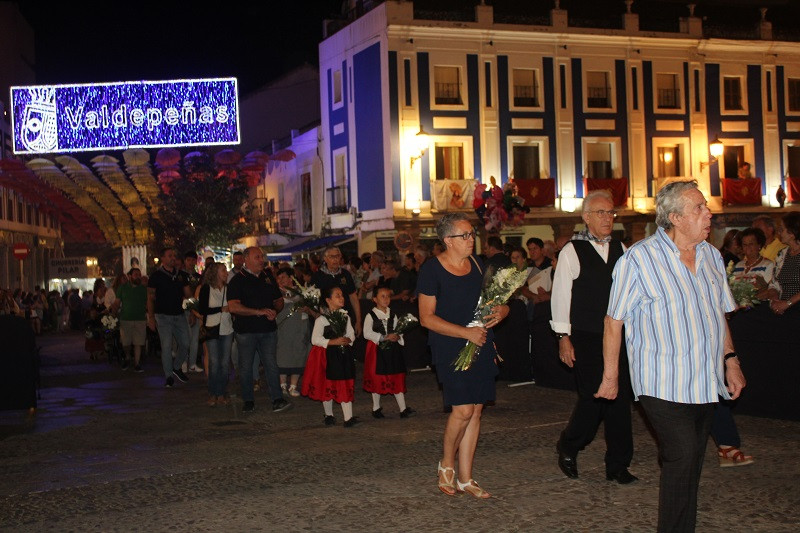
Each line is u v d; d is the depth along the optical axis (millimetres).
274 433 10109
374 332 10773
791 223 9695
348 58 36344
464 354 6719
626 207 36812
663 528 5059
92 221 44125
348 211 36281
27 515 6879
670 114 37625
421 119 34062
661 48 37469
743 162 38969
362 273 21281
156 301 15039
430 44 34125
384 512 6582
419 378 14812
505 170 35312
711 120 38312
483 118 34906
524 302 13664
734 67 38688
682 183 5145
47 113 36844
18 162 32938
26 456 9250
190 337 15914
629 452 7102
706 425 5156
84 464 8734
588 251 7156
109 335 19938
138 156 36688
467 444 6945
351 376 10406
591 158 36906
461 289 6836
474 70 34812
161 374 17094
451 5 34969
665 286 5074
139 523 6551
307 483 7555
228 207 43500
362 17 35156
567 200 36125
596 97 36781
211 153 49094
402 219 33562
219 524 6441
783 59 39438
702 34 37938
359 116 35719
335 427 10352
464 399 6762
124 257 43531
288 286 13852
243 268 11836
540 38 35594
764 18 39250
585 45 36406
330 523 6363
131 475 8156
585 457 8047
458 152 34906
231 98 37688
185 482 7785
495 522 6230
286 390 13922
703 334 5047
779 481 7004
